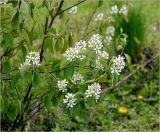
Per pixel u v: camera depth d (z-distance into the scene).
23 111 3.37
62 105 4.04
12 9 3.02
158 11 7.23
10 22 2.97
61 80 3.02
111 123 4.32
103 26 3.86
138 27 5.41
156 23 6.75
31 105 3.56
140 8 5.53
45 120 4.15
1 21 2.98
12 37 2.92
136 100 4.82
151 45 5.75
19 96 3.33
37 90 3.07
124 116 4.51
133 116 4.48
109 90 4.88
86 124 4.29
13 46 2.97
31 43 3.15
